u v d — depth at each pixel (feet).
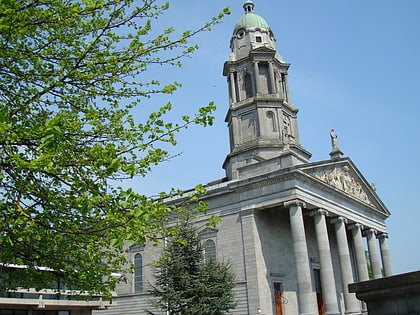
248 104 193.06
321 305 170.81
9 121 34.58
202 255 114.42
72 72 36.42
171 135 36.68
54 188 36.17
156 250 167.63
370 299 23.50
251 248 145.07
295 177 141.79
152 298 158.51
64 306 110.22
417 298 21.16
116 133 36.96
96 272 41.68
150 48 37.99
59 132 26.96
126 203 29.96
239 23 213.05
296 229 136.46
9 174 34.12
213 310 107.14
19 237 32.09
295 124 201.46
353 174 182.80
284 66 208.54
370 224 191.01
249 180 148.97
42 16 34.53
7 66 35.81
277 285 150.20
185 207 41.75
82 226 35.99
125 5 36.83
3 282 45.06
